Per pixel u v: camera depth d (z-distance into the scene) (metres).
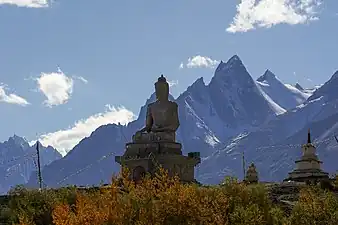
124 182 71.50
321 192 76.75
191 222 62.91
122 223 63.50
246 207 66.25
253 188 71.56
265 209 68.38
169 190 65.31
